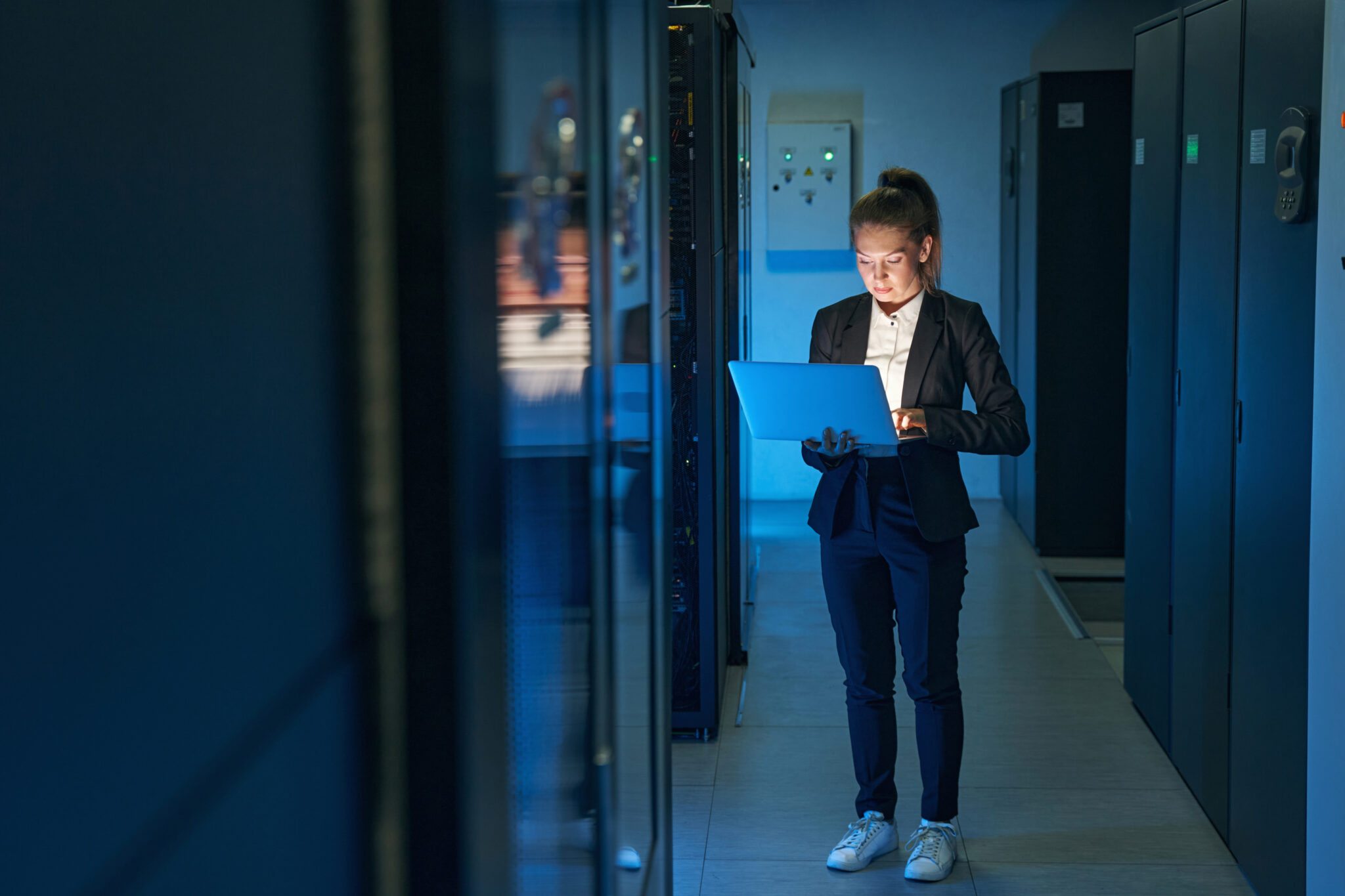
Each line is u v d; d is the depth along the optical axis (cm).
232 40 57
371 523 72
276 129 61
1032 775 342
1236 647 285
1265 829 266
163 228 51
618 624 123
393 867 75
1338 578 220
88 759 46
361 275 71
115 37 47
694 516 362
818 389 253
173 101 51
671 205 353
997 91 670
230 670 56
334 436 69
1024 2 662
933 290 274
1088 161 568
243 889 58
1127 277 570
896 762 352
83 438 45
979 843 302
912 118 676
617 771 124
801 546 609
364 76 69
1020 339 617
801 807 326
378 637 73
